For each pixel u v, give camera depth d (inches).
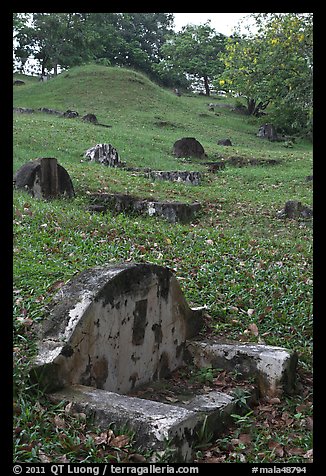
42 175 447.8
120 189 516.1
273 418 186.2
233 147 970.1
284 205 523.5
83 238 315.0
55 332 169.3
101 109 1175.6
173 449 145.0
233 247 345.4
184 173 621.9
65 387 164.6
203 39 1856.5
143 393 187.9
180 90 1923.0
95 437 147.3
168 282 204.4
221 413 174.6
